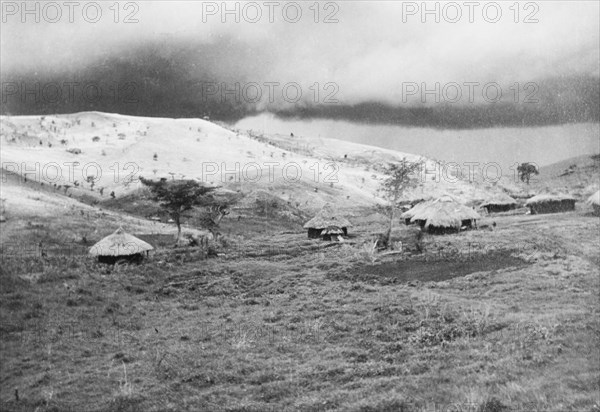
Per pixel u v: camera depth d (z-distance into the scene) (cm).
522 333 1733
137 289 3181
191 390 1538
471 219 5466
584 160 12350
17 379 1705
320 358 1767
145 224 9838
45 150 18338
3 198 10012
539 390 1222
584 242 3616
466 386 1342
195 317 2516
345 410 1305
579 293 2298
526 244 3672
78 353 1952
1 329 2236
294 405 1384
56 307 2616
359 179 19512
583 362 1395
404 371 1549
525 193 11662
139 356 1880
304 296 2823
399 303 2362
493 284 2672
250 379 1608
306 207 13712
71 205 10844
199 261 4281
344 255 4241
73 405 1473
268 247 5219
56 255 4897
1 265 3425
